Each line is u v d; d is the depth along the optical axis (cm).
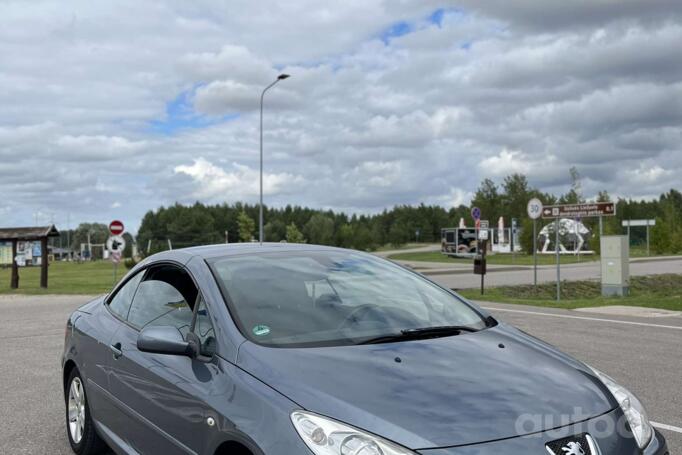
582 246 6381
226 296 374
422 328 370
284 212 16200
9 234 2898
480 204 10181
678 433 543
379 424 267
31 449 538
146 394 391
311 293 393
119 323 474
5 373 852
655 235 6003
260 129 4150
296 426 273
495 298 1884
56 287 2923
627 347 967
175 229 13875
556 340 1037
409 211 17425
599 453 276
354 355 324
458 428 268
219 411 311
